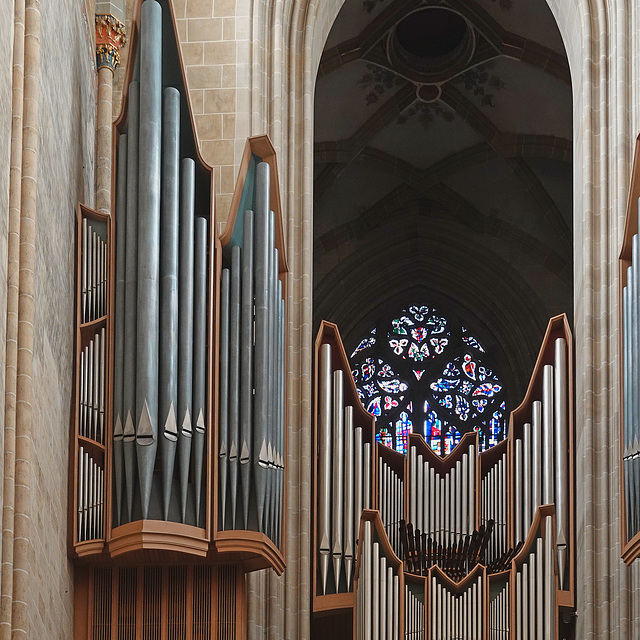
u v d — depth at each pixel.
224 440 18.41
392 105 35.69
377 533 20.89
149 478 17.75
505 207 37.38
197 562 18.80
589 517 20.86
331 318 37.75
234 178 22.08
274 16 23.25
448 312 38.66
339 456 22.12
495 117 35.84
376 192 37.59
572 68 24.44
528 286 37.38
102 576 18.77
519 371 37.50
